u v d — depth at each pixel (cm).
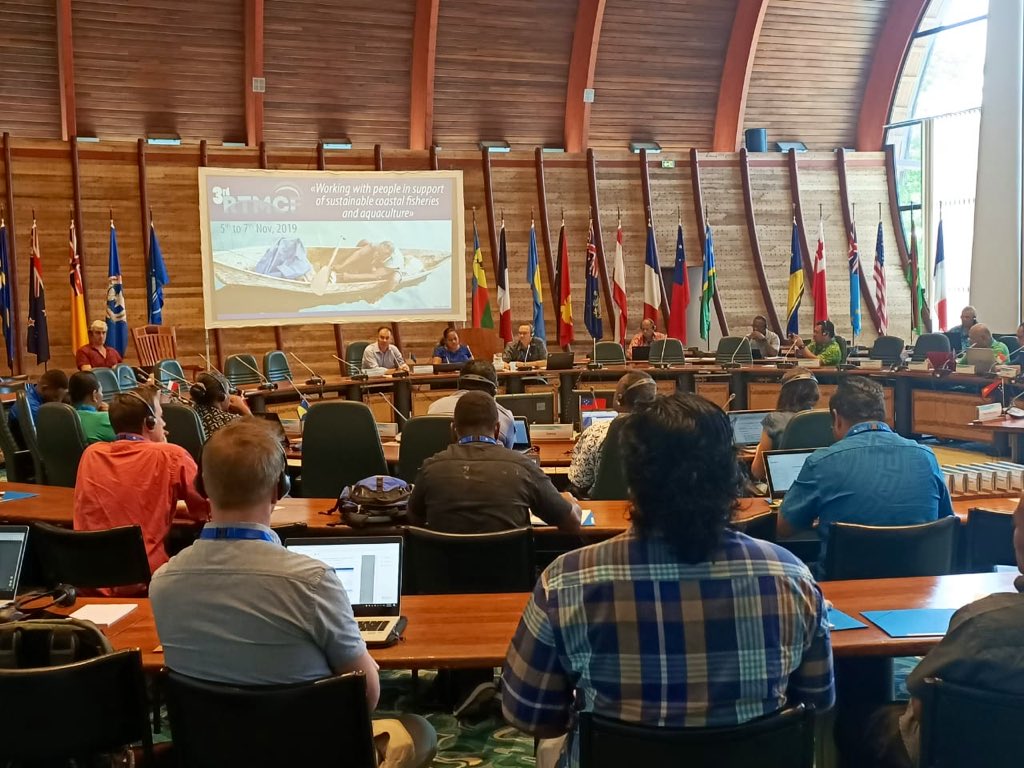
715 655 153
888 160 1534
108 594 353
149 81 1239
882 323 1391
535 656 161
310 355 1311
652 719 154
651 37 1417
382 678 399
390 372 1073
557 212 1429
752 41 1412
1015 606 179
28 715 197
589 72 1393
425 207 1333
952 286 1481
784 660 156
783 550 160
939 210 1488
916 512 327
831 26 1457
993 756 178
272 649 190
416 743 236
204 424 594
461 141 1417
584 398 659
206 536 196
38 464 702
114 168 1233
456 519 353
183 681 192
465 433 368
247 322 1272
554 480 533
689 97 1487
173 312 1261
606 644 154
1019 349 978
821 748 258
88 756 211
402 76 1352
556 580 158
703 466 151
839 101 1538
